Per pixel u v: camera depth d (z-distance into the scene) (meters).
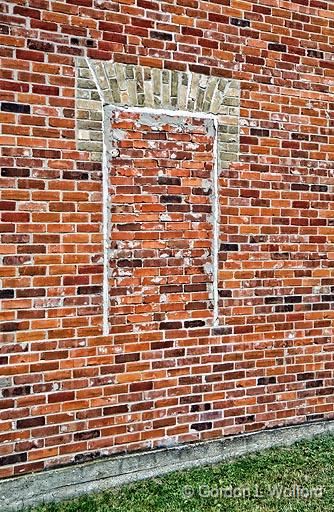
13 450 3.21
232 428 3.89
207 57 3.77
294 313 4.12
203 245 3.79
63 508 3.20
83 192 3.40
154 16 3.60
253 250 3.96
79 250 3.39
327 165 4.25
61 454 3.34
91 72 3.41
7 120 3.19
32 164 3.26
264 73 3.98
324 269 4.25
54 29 3.31
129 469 3.52
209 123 3.80
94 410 3.44
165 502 3.27
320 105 4.21
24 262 3.24
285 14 4.05
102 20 3.44
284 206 4.07
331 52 4.25
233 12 3.86
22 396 3.24
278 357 4.06
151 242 3.63
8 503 3.18
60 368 3.35
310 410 4.19
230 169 3.87
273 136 4.02
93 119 3.42
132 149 3.57
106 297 3.48
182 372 3.72
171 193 3.69
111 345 3.50
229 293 3.88
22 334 3.24
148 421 3.61
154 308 3.63
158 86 3.62
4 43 3.18
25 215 3.24
